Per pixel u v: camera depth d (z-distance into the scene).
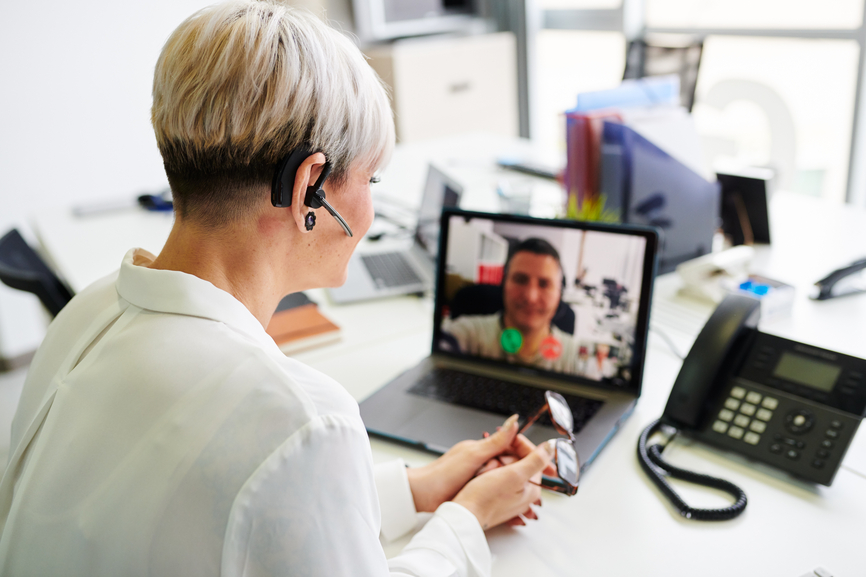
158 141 0.59
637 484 0.92
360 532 0.56
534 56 4.86
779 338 0.99
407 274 1.70
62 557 0.56
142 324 0.60
